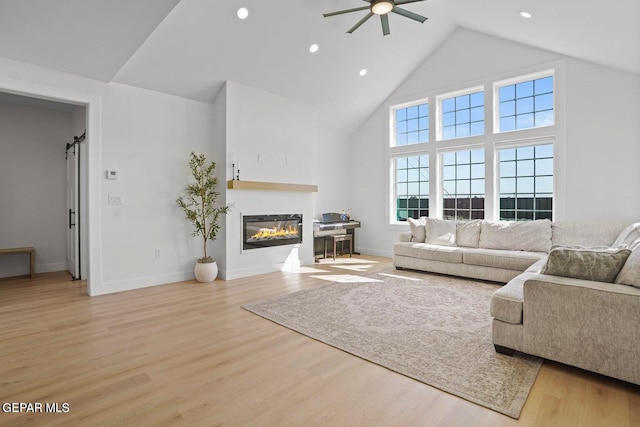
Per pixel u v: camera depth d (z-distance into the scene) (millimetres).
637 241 2592
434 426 1574
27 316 3086
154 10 2807
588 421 1600
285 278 4633
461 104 5742
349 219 6914
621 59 3838
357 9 3330
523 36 4574
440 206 5969
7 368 2127
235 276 4652
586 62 4453
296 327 2803
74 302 3525
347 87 5727
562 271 2188
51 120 5215
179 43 3783
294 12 4004
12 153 4898
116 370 2104
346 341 2523
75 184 4590
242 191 4738
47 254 5184
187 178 4543
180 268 4508
